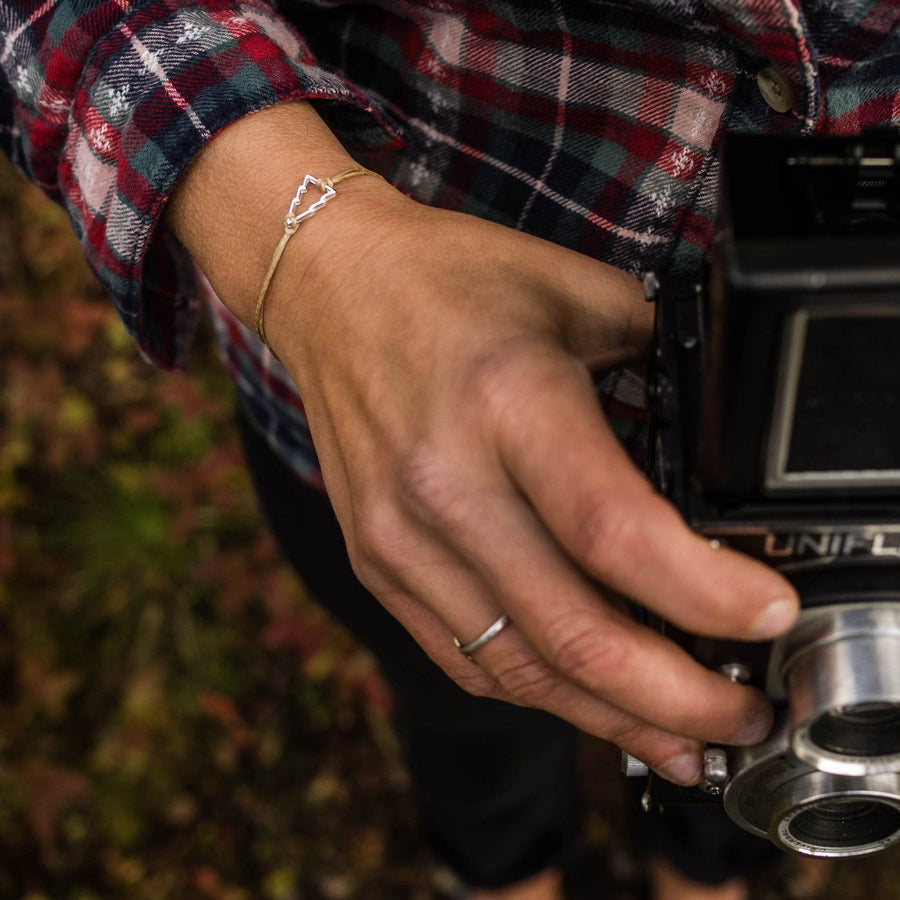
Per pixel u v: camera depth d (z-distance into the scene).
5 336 1.62
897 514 0.56
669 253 0.65
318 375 0.60
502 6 0.63
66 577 1.46
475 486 0.57
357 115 0.65
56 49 0.64
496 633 0.59
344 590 0.79
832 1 0.60
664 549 0.55
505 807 1.00
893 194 0.56
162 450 1.52
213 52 0.63
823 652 0.59
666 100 0.63
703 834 1.01
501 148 0.66
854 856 0.65
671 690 0.57
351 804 1.36
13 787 1.34
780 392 0.54
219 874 1.33
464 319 0.57
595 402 0.56
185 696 1.40
